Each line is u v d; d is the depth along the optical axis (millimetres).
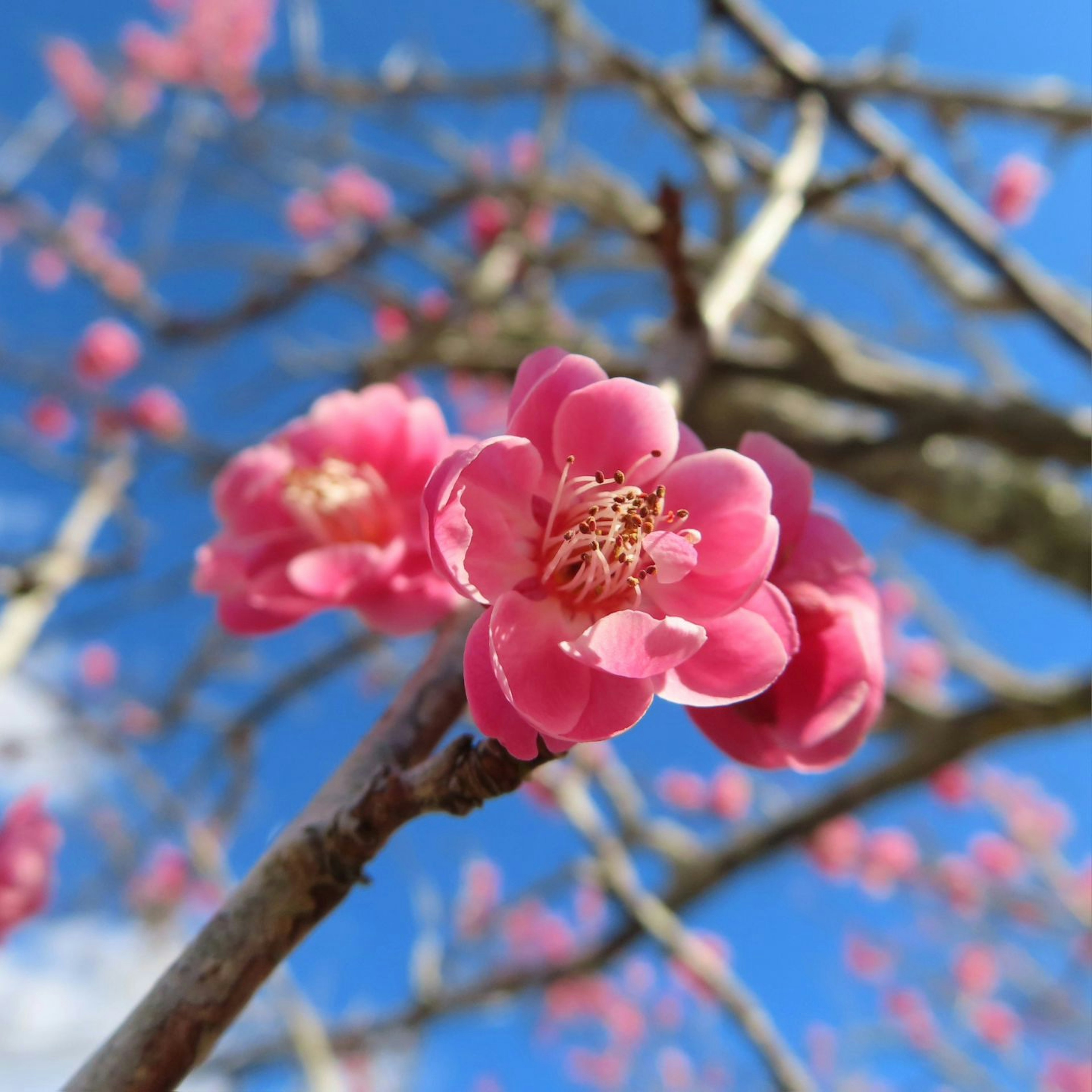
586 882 346
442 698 80
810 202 144
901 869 497
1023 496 275
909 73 220
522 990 300
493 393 443
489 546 83
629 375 152
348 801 73
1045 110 216
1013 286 179
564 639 80
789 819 283
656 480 84
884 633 95
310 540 103
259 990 69
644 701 77
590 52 275
